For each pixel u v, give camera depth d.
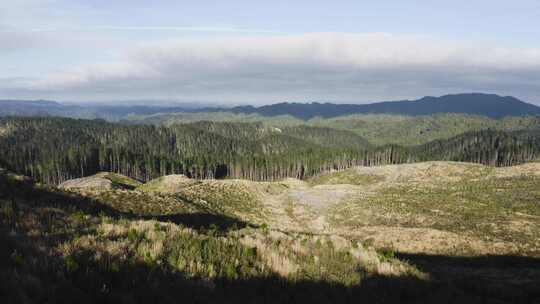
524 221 44.66
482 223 45.16
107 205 35.28
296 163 167.00
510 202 56.84
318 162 164.38
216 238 12.27
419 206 56.47
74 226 10.90
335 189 83.31
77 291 5.71
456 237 38.81
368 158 188.12
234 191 71.19
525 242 38.16
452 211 52.12
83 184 94.25
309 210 65.00
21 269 6.06
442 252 35.69
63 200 27.58
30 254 6.94
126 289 6.39
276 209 66.38
